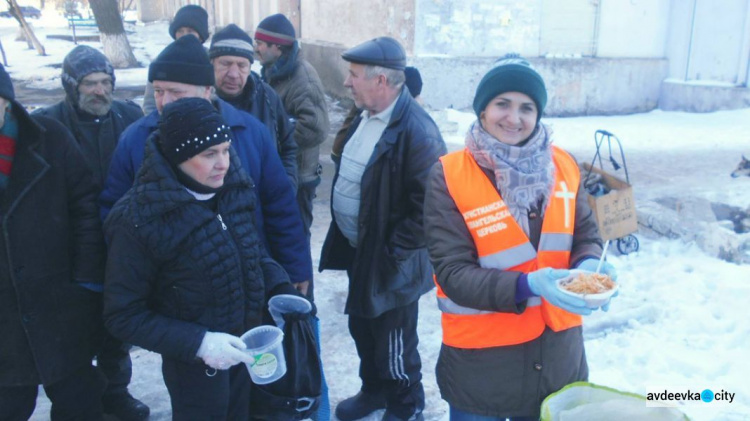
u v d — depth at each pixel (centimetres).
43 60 2320
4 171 256
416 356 335
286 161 394
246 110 376
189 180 237
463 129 1167
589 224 239
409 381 331
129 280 234
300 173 445
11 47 2731
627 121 1331
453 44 1294
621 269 539
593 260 221
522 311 213
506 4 1312
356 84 307
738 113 1305
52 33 3384
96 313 289
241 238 250
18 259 260
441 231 228
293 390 262
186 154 230
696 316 439
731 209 703
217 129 232
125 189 279
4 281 261
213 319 243
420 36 1270
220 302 243
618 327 442
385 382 338
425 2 1256
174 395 253
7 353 266
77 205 276
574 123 1295
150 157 235
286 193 304
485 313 228
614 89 1414
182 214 233
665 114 1402
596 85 1398
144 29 3881
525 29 1341
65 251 273
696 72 1414
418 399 337
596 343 420
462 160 230
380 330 326
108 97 355
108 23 2169
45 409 364
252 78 383
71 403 290
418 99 481
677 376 375
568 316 231
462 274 219
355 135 326
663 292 482
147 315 236
